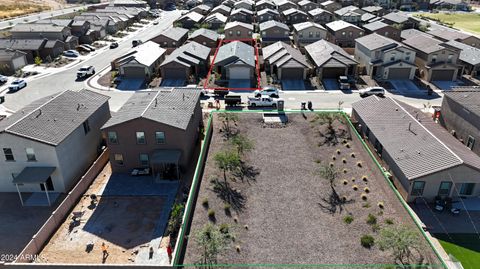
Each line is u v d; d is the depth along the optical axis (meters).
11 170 35.66
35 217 33.16
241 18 110.56
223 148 43.47
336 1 146.62
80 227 31.41
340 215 32.41
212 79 67.44
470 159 33.94
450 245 28.84
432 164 33.22
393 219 31.52
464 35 82.00
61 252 28.70
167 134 37.66
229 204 33.72
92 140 41.81
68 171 36.97
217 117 51.69
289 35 91.94
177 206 31.47
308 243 29.28
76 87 64.19
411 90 60.81
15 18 120.00
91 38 97.62
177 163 36.84
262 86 63.69
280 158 41.59
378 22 93.12
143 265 26.00
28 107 40.34
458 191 33.50
